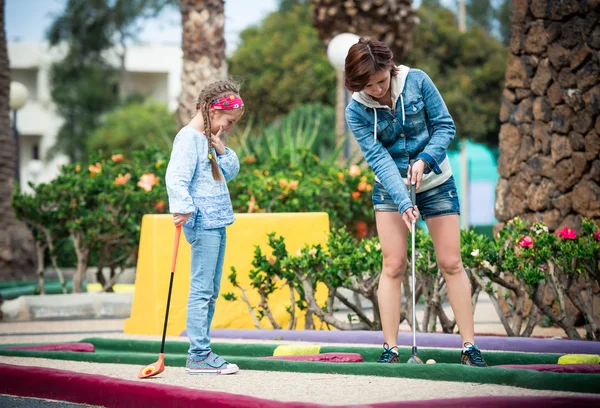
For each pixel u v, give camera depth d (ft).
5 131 50.08
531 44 28.94
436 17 108.47
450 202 19.24
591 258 23.18
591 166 27.40
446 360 20.17
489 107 103.40
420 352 20.48
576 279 24.14
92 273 42.68
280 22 121.70
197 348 19.51
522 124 29.40
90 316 35.19
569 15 27.91
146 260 27.81
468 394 16.07
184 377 19.06
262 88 105.50
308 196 36.47
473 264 23.54
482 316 32.37
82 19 154.20
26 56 164.45
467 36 105.09
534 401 14.73
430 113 19.22
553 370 17.88
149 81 175.32
